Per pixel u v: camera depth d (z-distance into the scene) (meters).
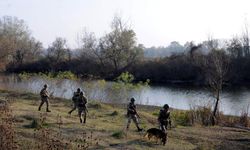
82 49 79.94
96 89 40.62
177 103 42.97
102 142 17.25
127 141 17.94
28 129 18.00
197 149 17.66
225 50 72.94
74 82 45.31
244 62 69.00
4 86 43.41
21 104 28.23
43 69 80.94
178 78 73.94
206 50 75.50
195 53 73.81
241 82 66.56
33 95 35.25
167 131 21.61
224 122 27.58
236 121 28.05
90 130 19.61
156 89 58.84
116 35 75.75
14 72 80.81
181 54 79.56
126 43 75.50
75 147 15.62
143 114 27.95
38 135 16.70
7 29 92.75
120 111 29.42
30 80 47.44
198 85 65.69
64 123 20.70
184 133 21.50
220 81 29.05
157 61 78.50
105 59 76.75
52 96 36.19
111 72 75.19
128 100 37.94
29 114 21.92
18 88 41.59
